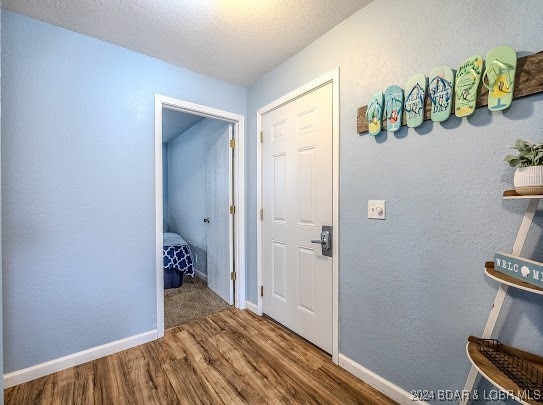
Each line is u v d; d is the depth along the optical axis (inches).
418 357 50.5
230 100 95.6
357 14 59.9
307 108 74.2
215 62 81.1
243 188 100.2
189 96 85.4
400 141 52.6
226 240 105.7
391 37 53.6
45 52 61.7
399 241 53.0
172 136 177.8
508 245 39.6
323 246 68.9
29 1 55.1
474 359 37.1
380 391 56.5
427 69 48.1
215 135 114.7
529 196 32.8
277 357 69.2
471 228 43.4
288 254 82.4
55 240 63.5
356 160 60.8
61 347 64.4
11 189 58.1
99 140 69.2
